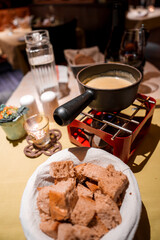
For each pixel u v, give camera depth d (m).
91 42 2.93
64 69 1.23
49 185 0.53
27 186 0.49
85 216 0.44
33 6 3.70
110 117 0.68
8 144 0.76
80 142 0.69
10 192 0.58
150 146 0.68
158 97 0.91
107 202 0.44
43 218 0.45
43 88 1.07
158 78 1.08
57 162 0.53
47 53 1.08
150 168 0.61
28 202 0.46
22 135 0.78
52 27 1.65
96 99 0.53
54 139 0.74
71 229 0.40
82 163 0.57
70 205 0.45
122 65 0.63
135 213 0.42
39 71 1.09
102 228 0.43
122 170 0.51
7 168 0.66
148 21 2.34
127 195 0.47
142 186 0.56
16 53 2.07
